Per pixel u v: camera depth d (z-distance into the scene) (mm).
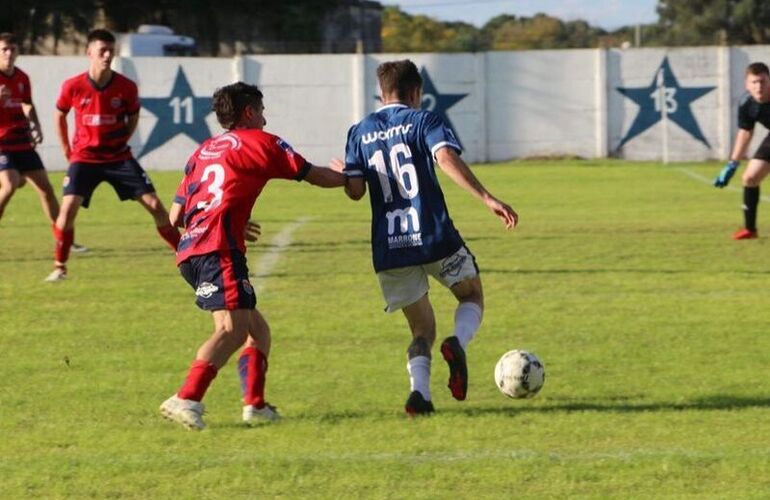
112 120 38562
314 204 68688
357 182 22156
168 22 144500
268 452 19328
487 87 100938
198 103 97688
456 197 72375
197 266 20875
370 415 21828
